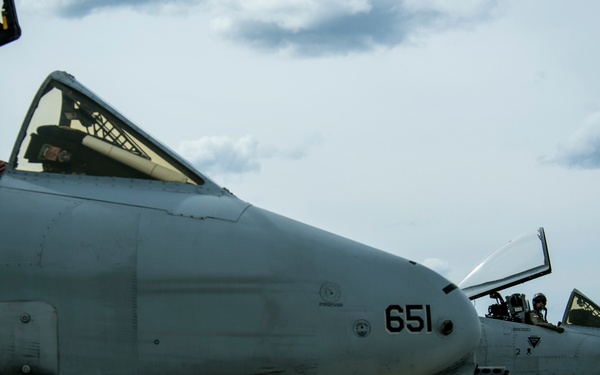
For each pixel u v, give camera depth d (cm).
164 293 1156
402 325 1192
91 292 1152
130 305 1152
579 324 2884
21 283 1153
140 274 1157
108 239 1169
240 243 1185
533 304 2906
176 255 1167
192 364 1151
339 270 1198
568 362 2762
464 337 1212
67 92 1274
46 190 1216
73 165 1247
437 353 1198
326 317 1174
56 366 1141
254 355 1158
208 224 1195
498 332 2770
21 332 1145
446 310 1211
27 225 1175
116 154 1257
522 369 2755
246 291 1165
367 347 1177
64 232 1171
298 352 1163
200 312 1155
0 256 1158
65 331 1145
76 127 1262
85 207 1195
